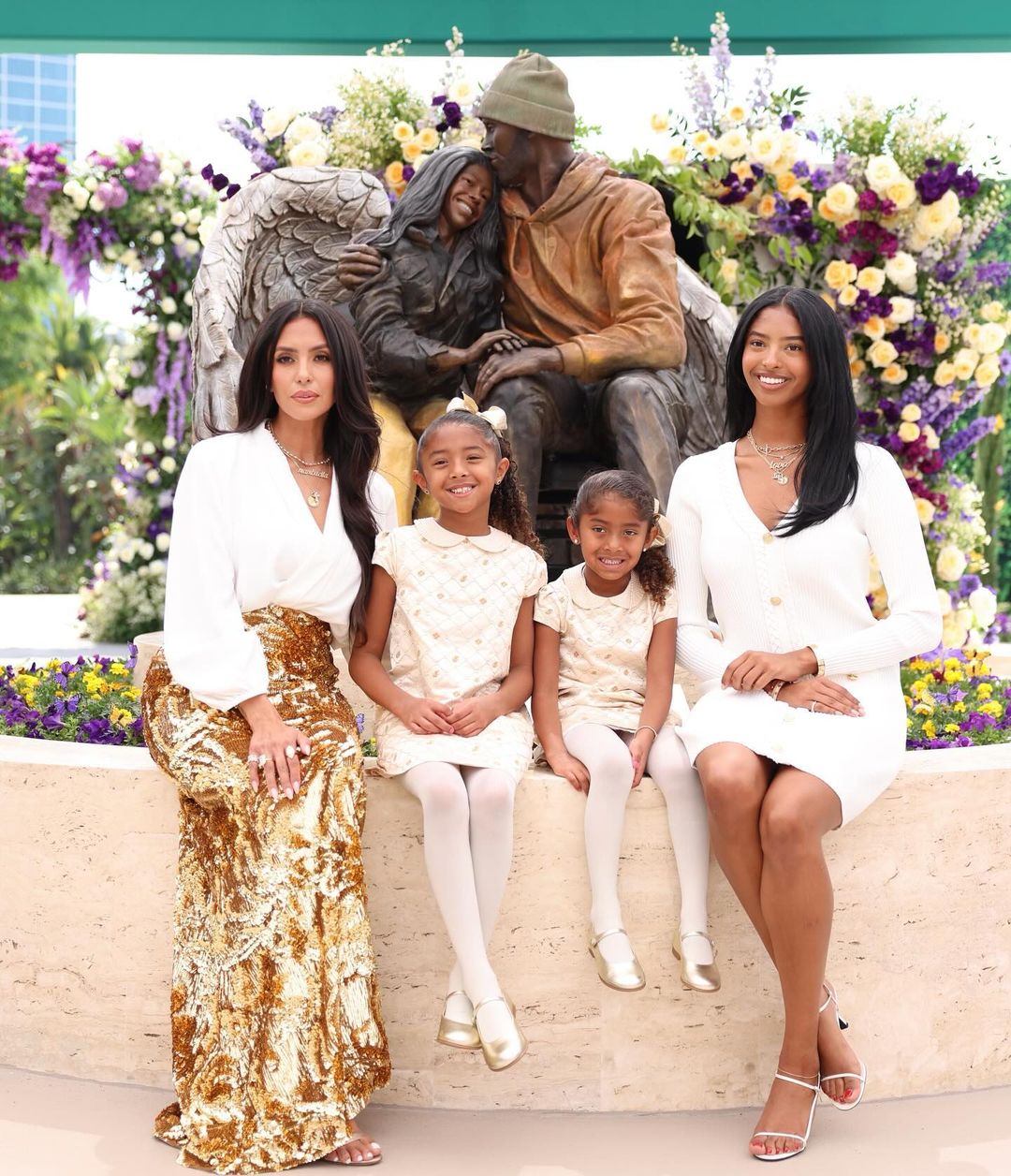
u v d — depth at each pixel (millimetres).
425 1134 2818
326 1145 2598
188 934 2793
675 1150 2752
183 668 2844
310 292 5004
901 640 2930
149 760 3092
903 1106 2977
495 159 4551
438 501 3068
